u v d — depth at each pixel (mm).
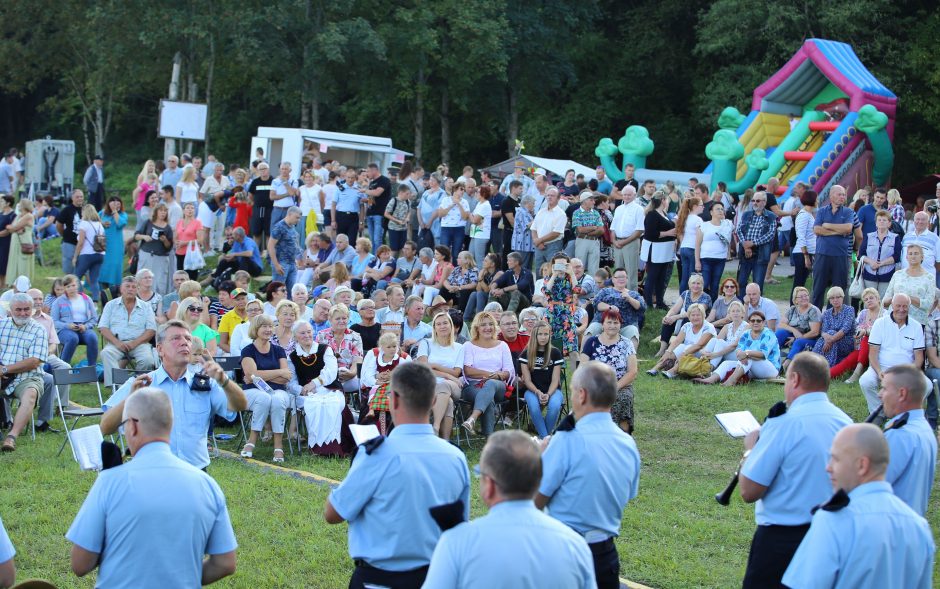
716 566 7012
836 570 3773
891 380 5062
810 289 17500
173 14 33312
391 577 4422
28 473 8570
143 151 48469
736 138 22938
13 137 51375
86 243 16078
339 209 18875
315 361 10117
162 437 4285
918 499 5035
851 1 31172
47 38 43625
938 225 15867
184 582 4211
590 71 41156
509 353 10430
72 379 9719
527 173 23203
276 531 7449
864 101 23266
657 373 13000
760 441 4922
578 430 4793
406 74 36469
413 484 4395
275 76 38094
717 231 15070
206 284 16984
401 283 15453
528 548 3510
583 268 14422
